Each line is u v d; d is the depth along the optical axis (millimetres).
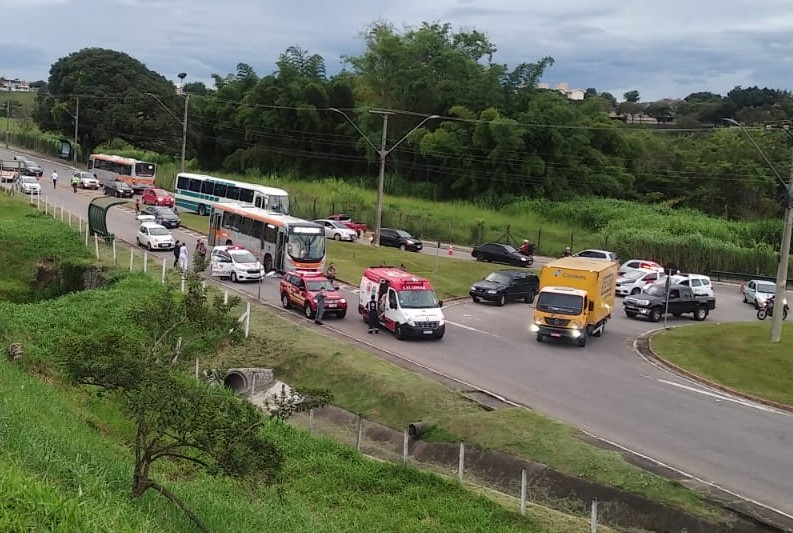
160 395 9859
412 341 30672
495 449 19203
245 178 95500
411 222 73250
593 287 32375
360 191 87250
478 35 99562
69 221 51688
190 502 11969
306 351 26875
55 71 109625
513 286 41188
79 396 19188
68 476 9867
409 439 20797
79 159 109688
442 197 88875
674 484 16766
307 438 19047
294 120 95750
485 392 23766
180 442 10609
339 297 33656
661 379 26969
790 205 30922
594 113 92875
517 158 83250
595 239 67188
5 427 11102
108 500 9133
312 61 97562
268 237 43438
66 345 10328
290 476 16734
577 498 16891
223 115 100438
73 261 41344
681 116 141875
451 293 42594
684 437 20562
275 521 12758
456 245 69000
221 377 12602
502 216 78875
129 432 17531
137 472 10555
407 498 15844
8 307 29391
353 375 24703
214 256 41375
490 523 14641
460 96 91938
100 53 106062
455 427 20641
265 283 40656
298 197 82500
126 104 101500
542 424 20219
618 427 21156
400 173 93750
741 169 86188
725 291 53719
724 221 73625
